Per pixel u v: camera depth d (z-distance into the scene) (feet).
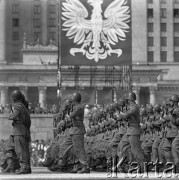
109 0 352.08
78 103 172.35
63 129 199.31
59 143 199.00
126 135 169.68
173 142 167.73
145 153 197.57
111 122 207.62
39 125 474.08
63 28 352.69
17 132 164.25
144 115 203.10
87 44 353.10
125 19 352.69
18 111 163.22
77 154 171.63
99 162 214.69
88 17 352.69
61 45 353.31
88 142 236.84
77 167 178.50
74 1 352.08
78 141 171.01
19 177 148.46
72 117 171.12
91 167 219.41
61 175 159.63
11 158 177.17
